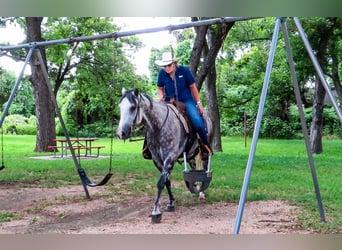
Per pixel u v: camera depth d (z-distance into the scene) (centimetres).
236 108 3428
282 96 3122
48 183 1016
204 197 795
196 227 604
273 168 1283
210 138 773
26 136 3419
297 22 526
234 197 805
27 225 628
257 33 2420
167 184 694
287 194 836
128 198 823
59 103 3675
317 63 512
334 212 685
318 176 1102
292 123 3606
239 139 3331
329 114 3644
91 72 2645
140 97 612
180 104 678
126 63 2784
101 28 2459
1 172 1204
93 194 869
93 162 1480
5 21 2111
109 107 2980
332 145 2664
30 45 711
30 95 4025
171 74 680
